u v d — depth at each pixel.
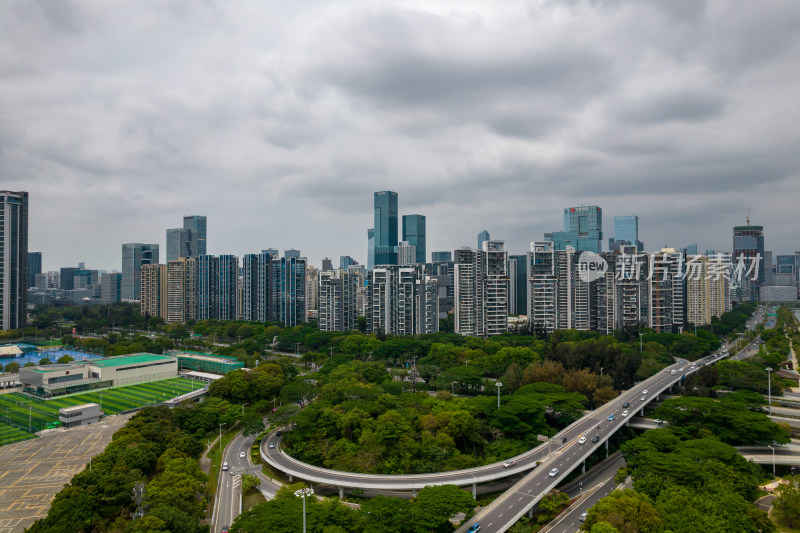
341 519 128.25
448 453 179.12
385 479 159.88
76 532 127.19
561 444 186.38
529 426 193.12
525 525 139.38
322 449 182.75
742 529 123.06
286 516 125.06
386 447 180.25
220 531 138.50
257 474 178.12
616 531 117.12
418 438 191.25
